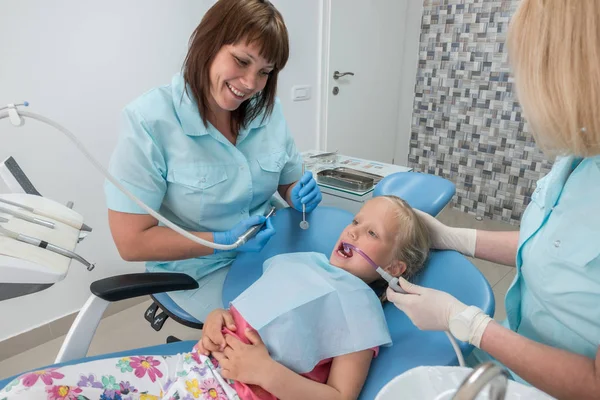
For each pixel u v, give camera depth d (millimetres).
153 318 1276
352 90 2877
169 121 1107
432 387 577
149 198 1077
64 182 1710
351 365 863
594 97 541
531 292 816
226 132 1229
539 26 562
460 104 3068
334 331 910
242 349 877
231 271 1167
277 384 820
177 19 1866
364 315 910
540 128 611
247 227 1143
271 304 936
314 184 1318
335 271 1047
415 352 860
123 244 1076
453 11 2918
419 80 3303
